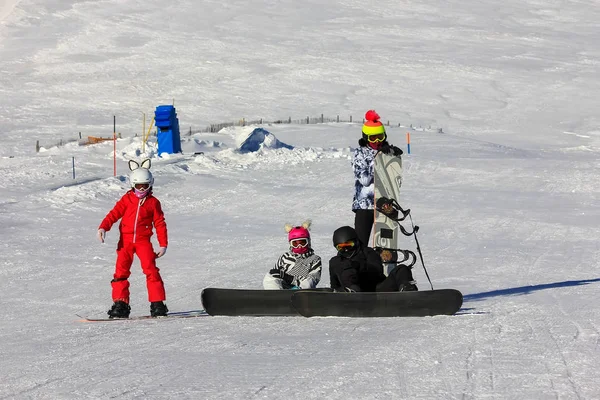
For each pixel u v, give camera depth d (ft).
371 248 65.36
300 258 66.39
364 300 60.08
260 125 406.41
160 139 260.62
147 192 68.69
